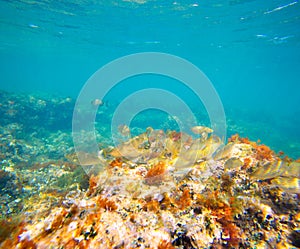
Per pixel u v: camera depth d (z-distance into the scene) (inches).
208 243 84.2
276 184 115.2
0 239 81.6
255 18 608.4
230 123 893.8
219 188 117.4
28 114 589.0
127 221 84.7
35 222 91.2
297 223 96.7
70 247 73.4
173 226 85.6
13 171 249.4
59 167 268.4
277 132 883.4
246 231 94.2
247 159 147.4
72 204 94.2
